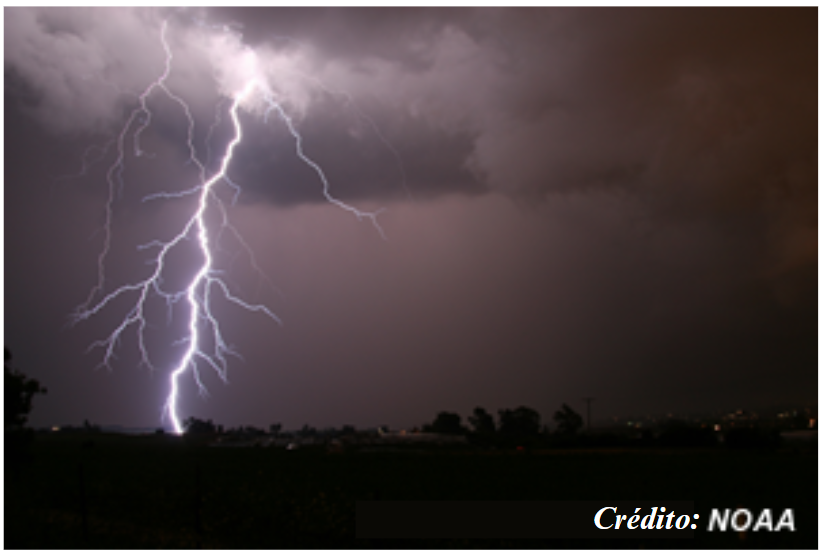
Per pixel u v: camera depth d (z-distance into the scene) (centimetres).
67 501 2006
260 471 3469
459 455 5722
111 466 3581
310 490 2586
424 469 3878
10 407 1681
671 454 5675
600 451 6481
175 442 7675
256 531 1644
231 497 2177
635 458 5025
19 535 1456
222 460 4647
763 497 2472
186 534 1545
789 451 6012
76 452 5009
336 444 7244
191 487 2464
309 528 1686
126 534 1513
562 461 4703
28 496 2020
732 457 5056
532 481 3134
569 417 11975
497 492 2619
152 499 2066
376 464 4334
